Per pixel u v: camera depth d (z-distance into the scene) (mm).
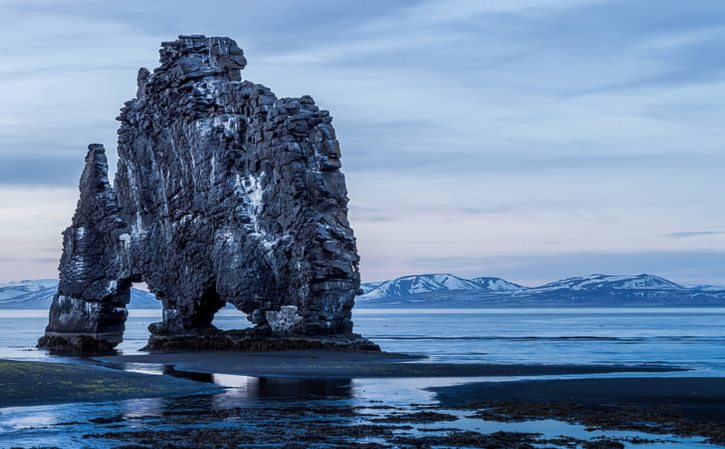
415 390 55812
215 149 96625
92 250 109750
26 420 44531
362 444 37969
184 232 99812
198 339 97125
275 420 44000
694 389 54156
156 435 40094
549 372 67875
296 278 90375
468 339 140000
